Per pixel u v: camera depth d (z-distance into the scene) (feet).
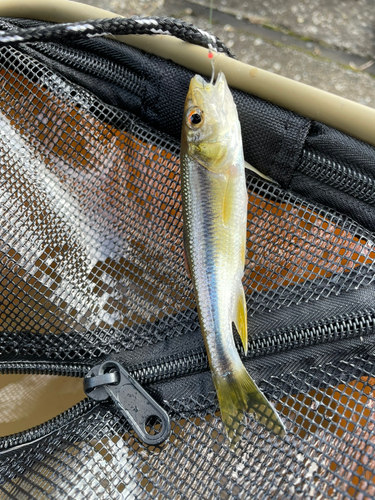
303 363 0.51
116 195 0.59
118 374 0.51
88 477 0.48
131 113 0.61
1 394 0.69
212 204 0.53
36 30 0.51
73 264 0.58
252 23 1.22
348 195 0.55
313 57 1.19
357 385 0.50
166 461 0.49
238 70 0.53
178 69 0.56
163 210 0.58
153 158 0.59
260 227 0.56
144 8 1.24
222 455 0.48
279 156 0.55
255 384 0.49
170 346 0.54
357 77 1.18
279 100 0.53
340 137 0.53
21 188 0.59
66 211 0.59
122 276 0.57
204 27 1.22
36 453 0.52
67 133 0.59
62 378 0.69
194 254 0.53
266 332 0.52
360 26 1.21
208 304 0.52
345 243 0.54
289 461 0.46
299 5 1.22
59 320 0.56
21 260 0.57
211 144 0.52
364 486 0.44
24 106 0.60
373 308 0.51
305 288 0.53
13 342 0.57
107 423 0.51
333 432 0.47
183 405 0.52
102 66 0.59
